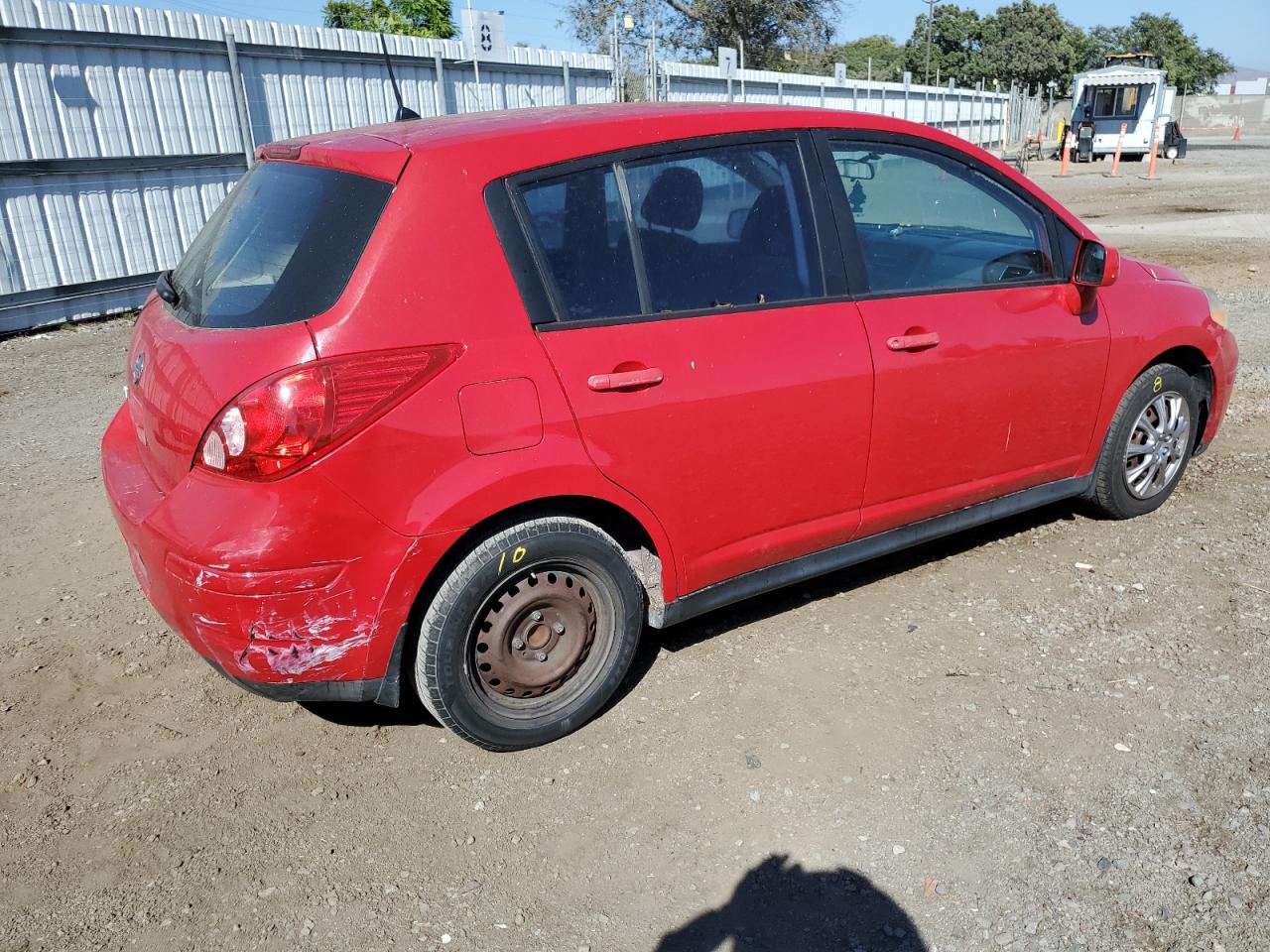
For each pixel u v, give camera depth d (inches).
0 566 172.6
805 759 116.0
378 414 99.0
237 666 101.4
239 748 122.0
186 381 102.3
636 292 115.7
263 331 99.7
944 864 99.7
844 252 131.6
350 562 100.4
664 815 108.0
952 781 111.2
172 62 386.6
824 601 153.2
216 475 99.4
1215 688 127.1
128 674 138.4
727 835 104.7
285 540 96.9
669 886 98.4
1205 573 158.4
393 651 106.3
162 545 100.3
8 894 99.0
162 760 119.8
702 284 120.6
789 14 1177.4
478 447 104.4
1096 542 170.9
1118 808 106.3
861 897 96.0
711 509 123.7
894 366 133.3
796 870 99.7
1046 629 143.0
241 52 408.8
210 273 115.6
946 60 2578.7
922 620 146.5
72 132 357.1
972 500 151.6
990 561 165.2
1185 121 2495.1
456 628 108.7
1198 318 172.7
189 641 105.7
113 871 102.0
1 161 336.2
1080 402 158.4
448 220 104.7
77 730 125.8
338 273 101.2
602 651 121.4
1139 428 171.0
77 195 362.3
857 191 135.2
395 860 102.7
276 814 110.0
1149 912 92.9
